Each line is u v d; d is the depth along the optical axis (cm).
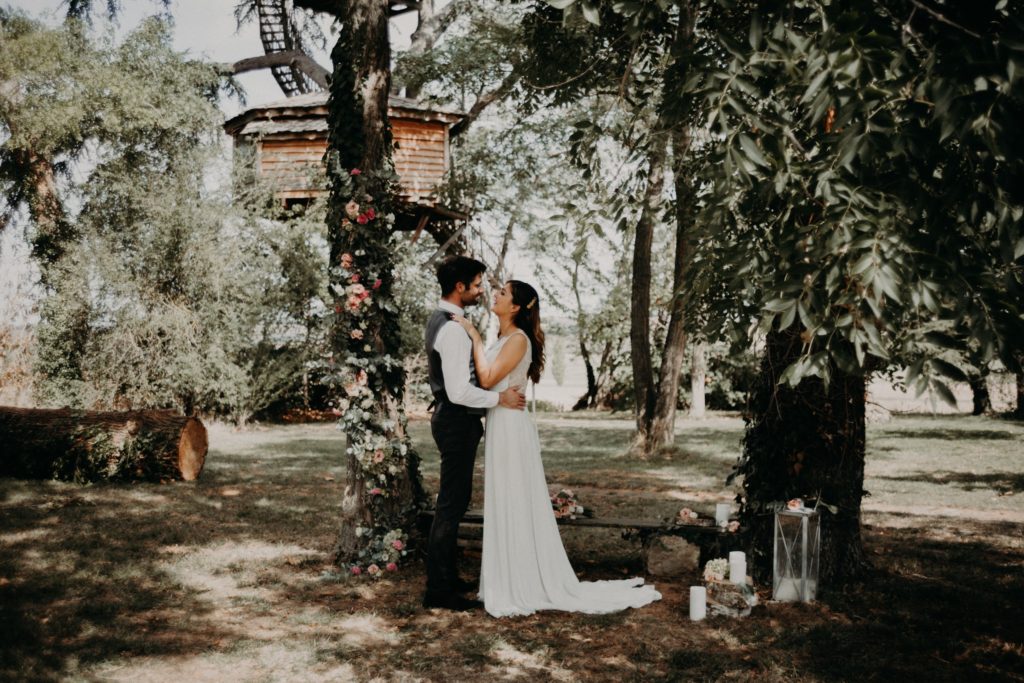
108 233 1675
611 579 532
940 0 254
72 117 1709
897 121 227
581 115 1311
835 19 232
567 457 1305
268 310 1734
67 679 352
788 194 262
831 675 363
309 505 816
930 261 220
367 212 562
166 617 445
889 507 829
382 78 582
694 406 2234
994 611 456
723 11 456
